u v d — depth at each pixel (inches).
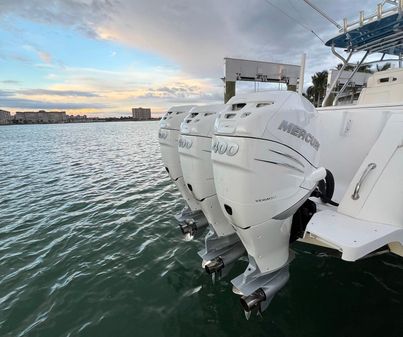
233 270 93.3
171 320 74.0
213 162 58.9
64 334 71.3
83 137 1016.9
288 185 55.0
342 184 90.2
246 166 50.5
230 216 57.2
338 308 74.4
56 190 222.7
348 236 48.3
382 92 105.4
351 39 117.4
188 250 112.4
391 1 97.0
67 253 114.3
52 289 90.4
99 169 317.7
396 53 132.7
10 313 79.8
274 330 67.7
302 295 79.7
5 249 119.6
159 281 91.8
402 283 84.0
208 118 74.0
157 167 324.5
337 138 91.7
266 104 53.4
